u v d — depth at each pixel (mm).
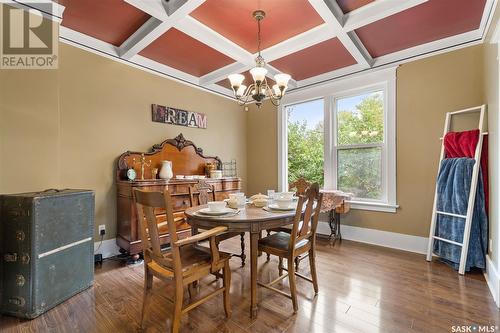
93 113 2754
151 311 1798
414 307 1817
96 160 2771
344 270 2473
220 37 2646
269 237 2127
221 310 1810
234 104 4504
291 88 4020
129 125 3061
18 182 1970
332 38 2701
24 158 2010
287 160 4242
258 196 2461
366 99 3393
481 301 1888
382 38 2730
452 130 2719
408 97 3002
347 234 3479
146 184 2734
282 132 4215
